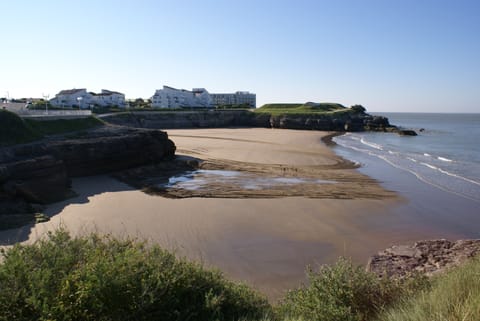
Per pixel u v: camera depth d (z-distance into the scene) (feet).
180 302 19.47
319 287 24.25
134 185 91.35
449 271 26.53
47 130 110.52
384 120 328.90
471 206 74.95
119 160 107.76
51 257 19.27
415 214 69.26
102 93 376.48
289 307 24.02
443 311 16.26
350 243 54.39
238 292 23.32
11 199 68.23
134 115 300.81
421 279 25.40
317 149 162.61
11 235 54.54
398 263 41.09
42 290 16.37
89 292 16.63
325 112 360.89
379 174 107.14
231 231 57.82
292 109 400.26
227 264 46.26
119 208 69.82
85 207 70.23
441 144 197.06
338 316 20.35
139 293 17.81
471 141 214.90
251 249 51.16
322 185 91.30
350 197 80.38
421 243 47.24
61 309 15.97
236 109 393.91
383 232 59.52
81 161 99.09
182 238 54.60
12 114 96.07
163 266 20.85
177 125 318.04
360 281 23.97
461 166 122.42
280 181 95.81
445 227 62.59
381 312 20.31
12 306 16.03
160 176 102.83
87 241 22.11
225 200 76.48
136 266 19.08
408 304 19.52
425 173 109.29
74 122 125.29
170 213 66.80
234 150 155.22
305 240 55.01
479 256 30.58
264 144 180.14
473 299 16.25
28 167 73.72
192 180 97.30
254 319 20.22
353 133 279.28
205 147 165.78
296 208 71.46
